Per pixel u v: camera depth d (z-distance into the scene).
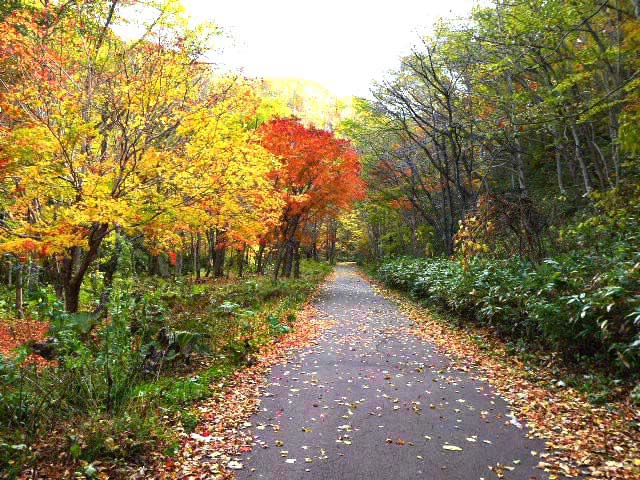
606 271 6.84
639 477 3.66
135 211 7.88
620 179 11.95
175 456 4.20
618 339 5.79
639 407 5.01
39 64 7.79
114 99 8.13
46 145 7.04
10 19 7.94
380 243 36.12
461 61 17.08
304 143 16.73
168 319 8.26
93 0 8.84
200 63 8.62
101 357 5.04
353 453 4.35
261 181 9.40
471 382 6.72
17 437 3.91
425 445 4.51
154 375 6.30
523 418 5.18
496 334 9.07
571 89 13.01
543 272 7.91
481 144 17.83
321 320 13.02
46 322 8.41
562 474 3.86
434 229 25.84
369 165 24.94
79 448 3.69
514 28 12.44
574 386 5.98
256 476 3.91
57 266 9.98
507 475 3.88
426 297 15.44
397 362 8.01
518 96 12.84
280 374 7.26
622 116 9.20
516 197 10.30
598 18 11.14
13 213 8.44
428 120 22.38
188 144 8.49
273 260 38.00
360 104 21.12
